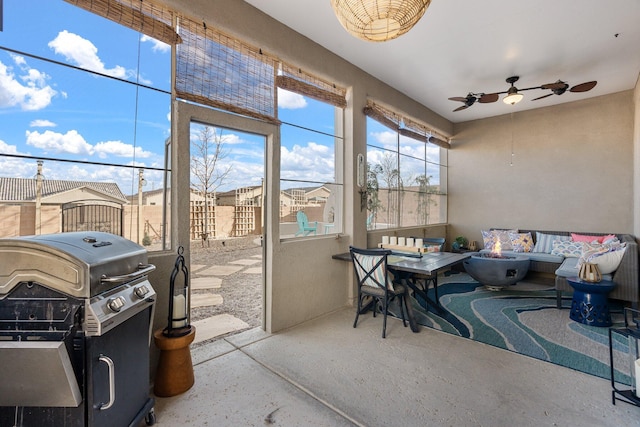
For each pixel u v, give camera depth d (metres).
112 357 1.42
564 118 5.38
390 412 1.84
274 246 3.02
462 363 2.41
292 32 3.12
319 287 3.48
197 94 2.46
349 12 1.71
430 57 3.68
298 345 2.73
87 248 1.41
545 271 4.79
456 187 6.59
